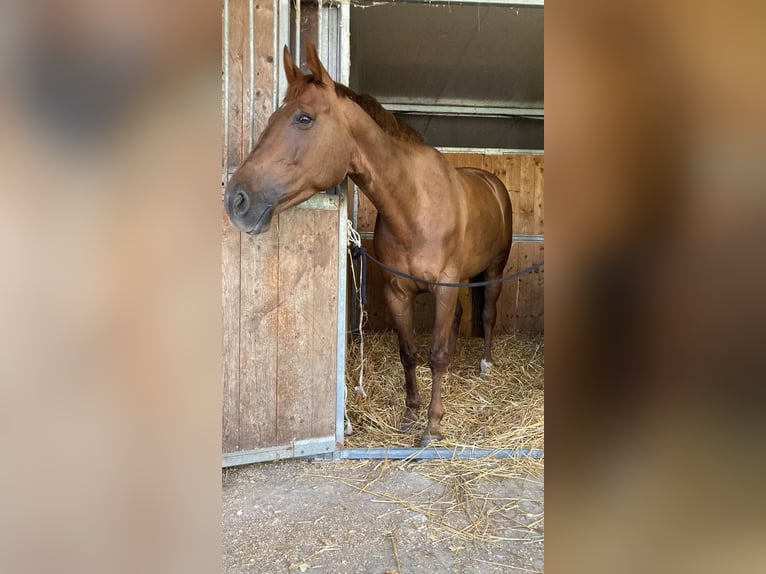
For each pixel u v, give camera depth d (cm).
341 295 193
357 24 284
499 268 289
